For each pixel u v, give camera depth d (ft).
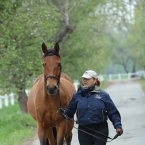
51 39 83.97
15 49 62.44
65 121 33.09
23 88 67.10
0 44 60.34
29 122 60.08
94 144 27.91
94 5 94.22
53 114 32.63
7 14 60.29
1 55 59.93
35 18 65.36
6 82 64.18
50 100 32.42
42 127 33.19
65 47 92.89
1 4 59.98
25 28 63.93
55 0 90.79
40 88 33.19
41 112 32.81
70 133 35.88
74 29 93.25
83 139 28.17
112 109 27.89
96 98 27.81
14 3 61.93
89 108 27.71
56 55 30.91
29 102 37.09
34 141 44.04
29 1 65.82
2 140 45.06
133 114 63.57
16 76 66.23
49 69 30.40
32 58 63.77
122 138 42.68
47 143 34.83
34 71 63.98
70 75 96.89
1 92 64.85
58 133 32.94
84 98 27.99
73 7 89.30
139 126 50.47
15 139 45.01
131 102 86.63
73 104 28.40
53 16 67.87
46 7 67.97
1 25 60.59
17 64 63.00
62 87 34.01
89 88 28.07
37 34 63.62
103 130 27.81
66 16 83.25
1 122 60.75
